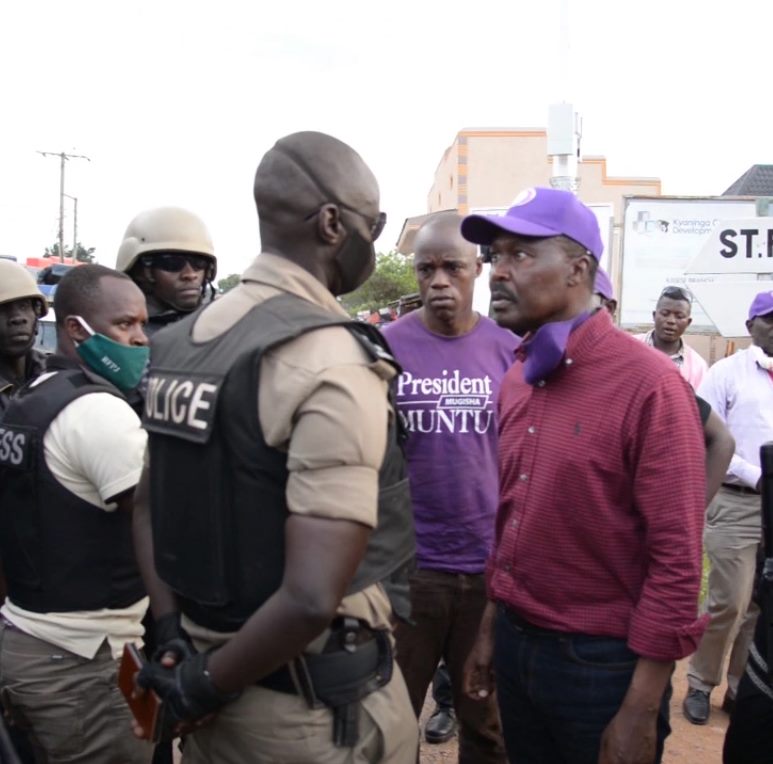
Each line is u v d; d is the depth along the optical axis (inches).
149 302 134.7
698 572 75.7
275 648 56.2
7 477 90.3
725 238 204.8
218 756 64.7
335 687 61.9
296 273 64.5
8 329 134.6
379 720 64.3
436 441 119.1
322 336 58.7
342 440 56.4
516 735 91.9
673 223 566.9
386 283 1649.9
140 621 95.5
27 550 89.3
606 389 79.7
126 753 93.6
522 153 1512.1
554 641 83.7
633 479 78.7
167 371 65.5
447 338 123.3
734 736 97.6
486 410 120.0
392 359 61.2
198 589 61.8
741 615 155.1
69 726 90.8
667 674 76.7
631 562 80.5
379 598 64.8
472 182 1512.1
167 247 131.0
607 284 104.3
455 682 122.3
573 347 81.5
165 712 60.7
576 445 80.5
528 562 84.7
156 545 66.7
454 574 119.3
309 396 56.7
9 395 134.1
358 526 56.7
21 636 90.7
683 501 75.2
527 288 81.2
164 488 64.9
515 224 79.7
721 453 104.6
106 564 90.5
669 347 220.4
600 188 1486.2
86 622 90.0
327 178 63.8
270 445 58.2
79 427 87.4
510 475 89.0
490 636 101.3
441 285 120.6
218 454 59.7
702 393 166.2
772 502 93.3
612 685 81.3
